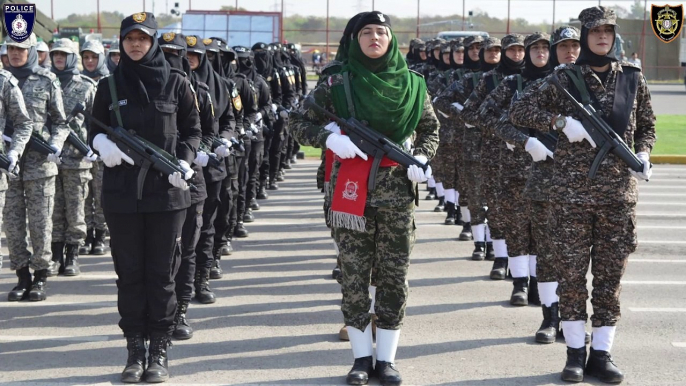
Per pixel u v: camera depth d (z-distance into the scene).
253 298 7.55
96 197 9.30
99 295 7.63
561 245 5.36
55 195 8.30
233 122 7.49
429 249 9.83
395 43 5.30
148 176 5.24
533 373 5.60
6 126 6.94
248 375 5.52
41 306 7.25
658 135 22.84
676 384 5.40
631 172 5.23
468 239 10.34
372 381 5.39
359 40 5.22
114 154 5.18
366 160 5.16
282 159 15.77
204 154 6.09
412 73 5.41
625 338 6.39
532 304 7.37
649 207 12.95
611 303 5.39
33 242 7.43
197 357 5.89
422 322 6.81
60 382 5.37
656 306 7.32
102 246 9.47
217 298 7.54
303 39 59.78
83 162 8.22
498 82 7.71
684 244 10.16
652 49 52.66
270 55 13.63
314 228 11.16
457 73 10.56
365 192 5.14
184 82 5.42
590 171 5.21
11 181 7.32
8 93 6.68
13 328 6.59
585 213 5.29
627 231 5.29
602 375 5.40
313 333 6.48
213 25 32.53
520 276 7.32
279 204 13.15
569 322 5.43
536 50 6.92
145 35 5.20
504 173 7.16
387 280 5.30
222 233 8.23
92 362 5.78
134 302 5.37
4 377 5.46
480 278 8.38
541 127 5.31
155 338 5.41
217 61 8.16
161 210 5.25
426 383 5.39
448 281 8.24
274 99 13.68
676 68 52.59
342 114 5.24
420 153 5.32
